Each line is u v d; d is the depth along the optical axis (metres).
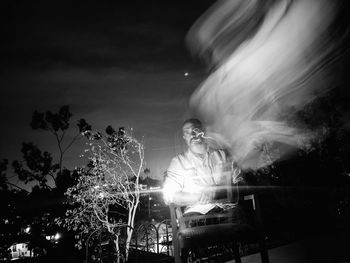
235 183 2.79
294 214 6.83
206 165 2.85
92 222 9.04
